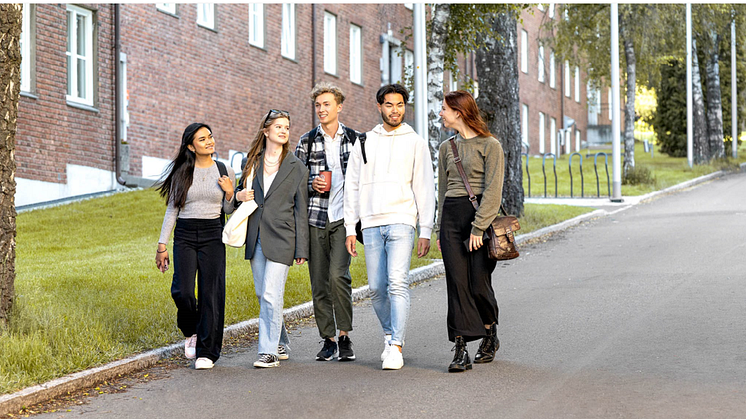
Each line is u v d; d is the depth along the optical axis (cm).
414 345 798
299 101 2772
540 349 749
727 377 623
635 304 944
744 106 4438
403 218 705
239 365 736
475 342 809
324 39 2912
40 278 1059
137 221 1619
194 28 2316
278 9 2677
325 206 739
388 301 724
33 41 1811
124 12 2078
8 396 594
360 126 3108
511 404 571
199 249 732
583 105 5638
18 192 1758
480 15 1716
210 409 586
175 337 803
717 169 3456
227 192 734
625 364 678
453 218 694
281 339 760
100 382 670
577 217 1934
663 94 4184
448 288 693
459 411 558
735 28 4109
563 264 1317
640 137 6175
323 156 742
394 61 3378
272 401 600
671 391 589
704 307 905
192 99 2309
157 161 2184
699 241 1470
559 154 4981
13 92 738
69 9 1938
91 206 1758
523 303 991
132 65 2103
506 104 1856
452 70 1784
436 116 1602
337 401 593
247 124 2533
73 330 748
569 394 591
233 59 2470
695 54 3778
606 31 3177
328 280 745
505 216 690
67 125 1897
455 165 697
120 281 1061
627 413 539
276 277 724
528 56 4591
